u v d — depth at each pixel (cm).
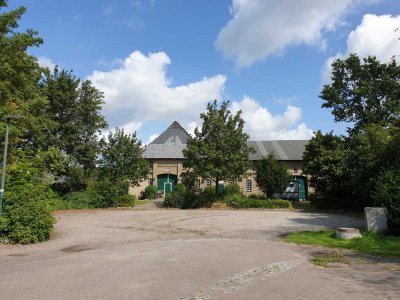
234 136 2861
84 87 2950
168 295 628
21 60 1933
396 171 1441
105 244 1216
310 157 2967
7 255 1037
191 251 1048
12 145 1862
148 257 961
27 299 612
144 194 4447
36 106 2098
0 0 1878
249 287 677
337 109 3109
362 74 2989
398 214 1305
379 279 742
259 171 3372
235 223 1836
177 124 5391
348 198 2677
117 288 673
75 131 2875
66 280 732
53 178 2311
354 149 2677
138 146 3244
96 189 2895
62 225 1745
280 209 2794
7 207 1267
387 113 2820
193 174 3000
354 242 1191
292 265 872
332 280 732
